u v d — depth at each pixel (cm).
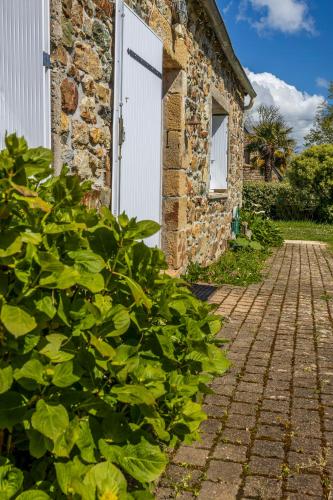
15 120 269
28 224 160
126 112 425
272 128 3731
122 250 201
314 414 294
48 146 301
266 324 483
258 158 3731
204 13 654
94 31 364
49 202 188
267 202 1939
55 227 165
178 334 231
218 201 860
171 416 211
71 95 334
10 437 168
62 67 320
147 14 473
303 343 427
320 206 1855
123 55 410
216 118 921
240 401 309
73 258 173
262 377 347
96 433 171
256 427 277
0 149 257
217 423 280
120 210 423
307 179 1834
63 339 161
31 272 155
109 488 154
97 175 382
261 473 235
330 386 335
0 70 255
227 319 491
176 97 577
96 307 164
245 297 598
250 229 1140
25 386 153
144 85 466
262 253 980
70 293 180
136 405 197
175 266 595
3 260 146
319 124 3075
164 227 591
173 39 562
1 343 151
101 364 171
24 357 154
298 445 260
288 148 3738
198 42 667
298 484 228
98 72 374
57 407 152
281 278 738
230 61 852
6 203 149
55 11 307
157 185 538
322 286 682
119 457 172
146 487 202
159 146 535
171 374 216
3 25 256
